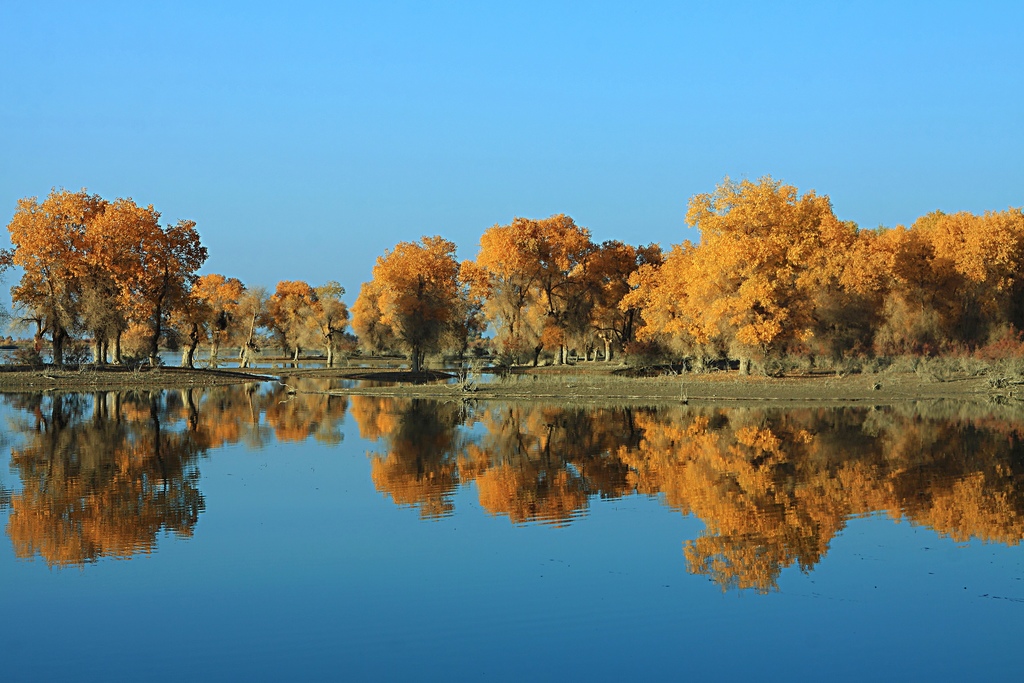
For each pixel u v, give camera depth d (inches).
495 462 1154.0
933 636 559.8
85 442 1362.0
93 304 2684.5
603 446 1282.0
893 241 2849.4
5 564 719.7
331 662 534.9
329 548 759.1
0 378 2610.7
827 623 582.6
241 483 1025.5
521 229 3088.1
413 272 3216.0
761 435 1371.8
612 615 599.8
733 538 767.1
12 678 518.0
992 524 799.7
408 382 2834.6
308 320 4355.3
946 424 1496.1
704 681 506.0
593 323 3326.8
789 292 2333.9
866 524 802.8
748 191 2428.6
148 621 600.7
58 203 2746.1
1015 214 2795.3
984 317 2672.2
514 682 506.6
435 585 661.9
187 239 2945.4
